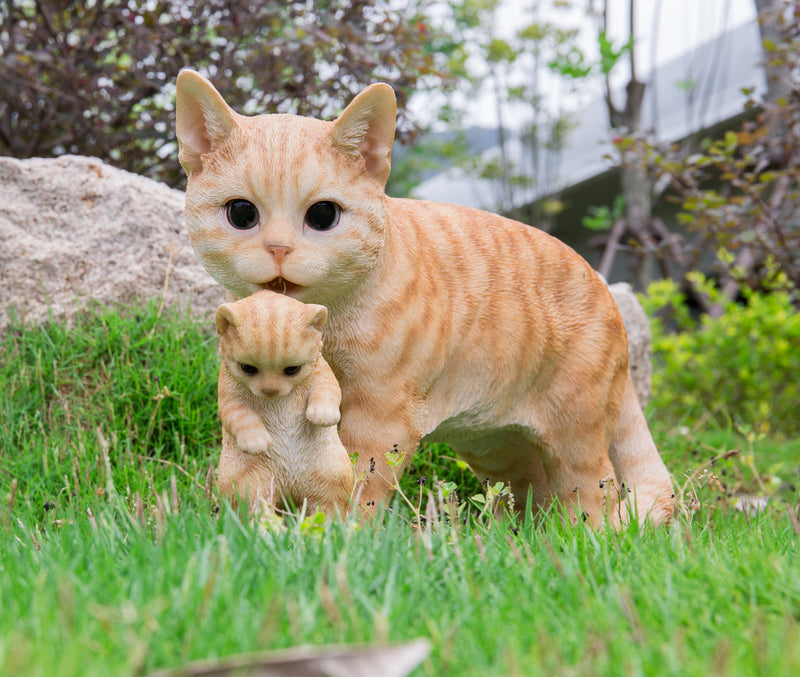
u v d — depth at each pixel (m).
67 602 0.71
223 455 0.92
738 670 0.70
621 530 0.96
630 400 1.14
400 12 1.81
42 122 1.87
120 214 1.31
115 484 1.10
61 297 1.28
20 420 1.19
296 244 0.90
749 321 2.29
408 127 1.83
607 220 3.12
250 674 0.65
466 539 0.87
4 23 1.88
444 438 1.06
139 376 1.21
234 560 0.80
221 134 0.91
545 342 1.05
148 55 1.74
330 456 0.91
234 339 0.86
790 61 1.84
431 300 0.98
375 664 0.65
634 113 2.88
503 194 4.04
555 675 0.69
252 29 1.82
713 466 1.29
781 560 0.85
